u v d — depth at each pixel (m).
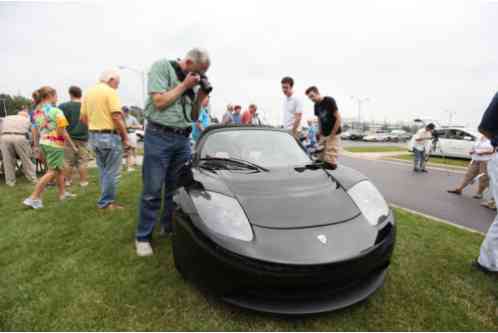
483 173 4.51
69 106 4.34
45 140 3.26
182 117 2.21
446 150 11.96
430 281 1.89
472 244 2.51
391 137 33.16
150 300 1.63
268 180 1.93
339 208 1.70
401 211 3.58
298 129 4.62
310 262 1.37
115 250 2.23
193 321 1.48
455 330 1.46
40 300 1.61
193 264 1.56
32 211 3.17
